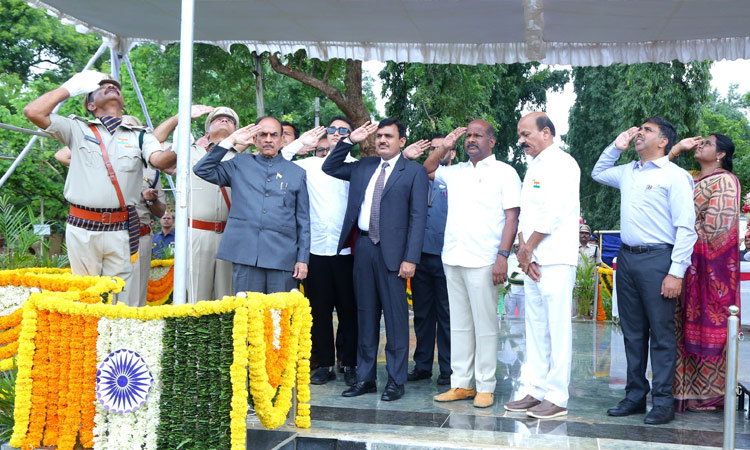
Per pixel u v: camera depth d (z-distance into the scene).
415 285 5.61
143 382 3.52
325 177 5.58
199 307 3.45
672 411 4.38
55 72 23.03
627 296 4.58
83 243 4.54
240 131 4.68
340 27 5.70
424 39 5.98
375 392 5.11
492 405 4.74
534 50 5.31
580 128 28.19
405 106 15.05
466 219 4.79
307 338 4.07
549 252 4.48
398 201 4.85
